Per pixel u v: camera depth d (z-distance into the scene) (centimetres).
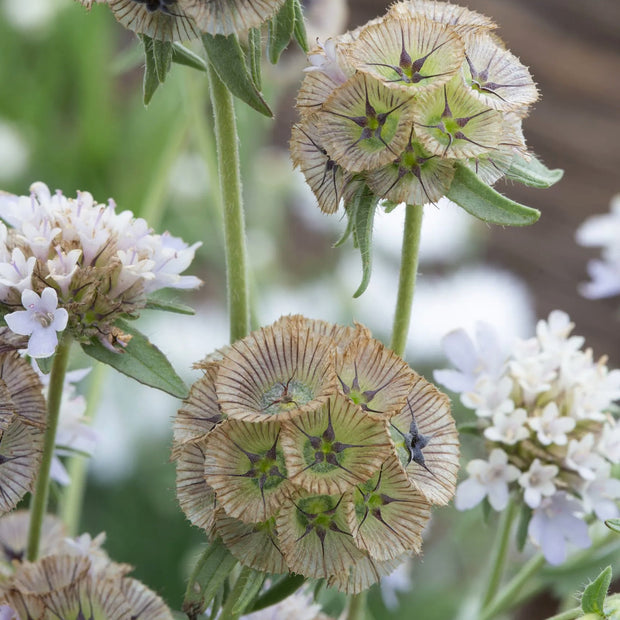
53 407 49
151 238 49
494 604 54
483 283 94
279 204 99
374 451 46
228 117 49
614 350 123
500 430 52
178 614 52
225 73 47
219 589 47
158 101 100
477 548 77
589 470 51
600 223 60
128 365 48
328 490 46
